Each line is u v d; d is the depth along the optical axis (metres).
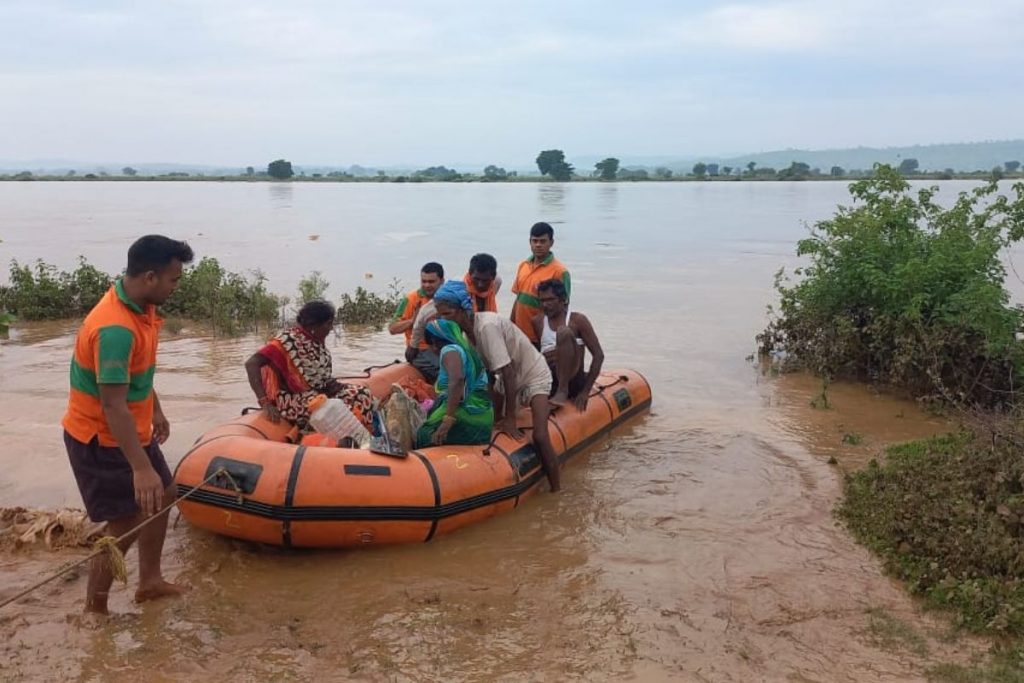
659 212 40.94
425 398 7.47
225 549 5.40
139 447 4.15
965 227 9.76
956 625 4.49
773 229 31.00
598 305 15.05
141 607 4.64
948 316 8.84
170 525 5.74
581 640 4.38
